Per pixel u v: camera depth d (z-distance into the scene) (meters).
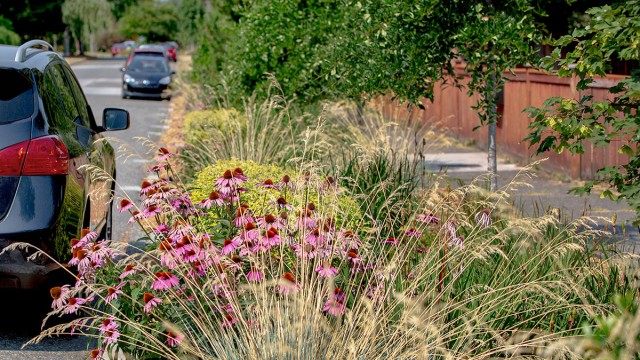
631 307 4.71
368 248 5.96
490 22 8.63
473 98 18.55
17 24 69.44
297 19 13.12
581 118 6.23
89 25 86.38
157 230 5.38
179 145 11.90
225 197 5.72
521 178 13.68
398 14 8.78
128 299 5.00
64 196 5.86
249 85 13.71
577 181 13.33
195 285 5.02
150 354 4.80
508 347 4.55
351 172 8.67
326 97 12.83
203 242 4.99
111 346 4.91
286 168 8.30
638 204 5.58
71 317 6.13
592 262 6.02
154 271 5.37
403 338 4.56
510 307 5.09
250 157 10.10
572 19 15.38
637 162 5.85
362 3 9.22
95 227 6.87
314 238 5.08
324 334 4.57
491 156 9.44
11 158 5.72
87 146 6.79
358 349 4.46
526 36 8.73
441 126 21.14
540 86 14.82
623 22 5.66
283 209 5.55
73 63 69.12
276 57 13.16
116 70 54.34
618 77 12.36
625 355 3.63
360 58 9.56
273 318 4.63
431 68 8.98
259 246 4.98
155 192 5.50
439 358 4.72
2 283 5.70
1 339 5.92
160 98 30.00
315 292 4.84
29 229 5.65
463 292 5.17
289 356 4.36
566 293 5.27
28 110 5.91
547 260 5.86
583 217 6.08
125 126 7.94
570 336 4.68
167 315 4.94
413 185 9.08
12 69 6.00
